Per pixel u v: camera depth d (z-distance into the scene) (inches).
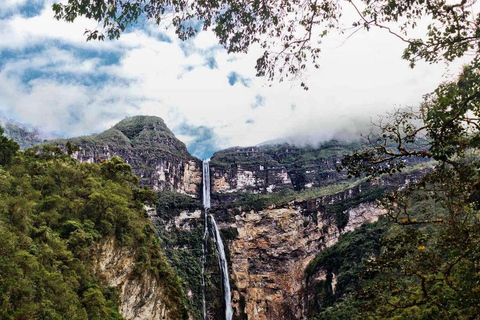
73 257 1641.2
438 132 606.5
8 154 1948.8
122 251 1972.2
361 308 787.4
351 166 686.5
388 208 743.7
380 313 783.7
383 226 3964.1
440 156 605.9
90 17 584.7
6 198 1526.8
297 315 4254.4
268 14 635.5
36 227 1625.2
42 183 1877.5
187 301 3954.2
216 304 4197.8
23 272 1284.4
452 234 636.1
